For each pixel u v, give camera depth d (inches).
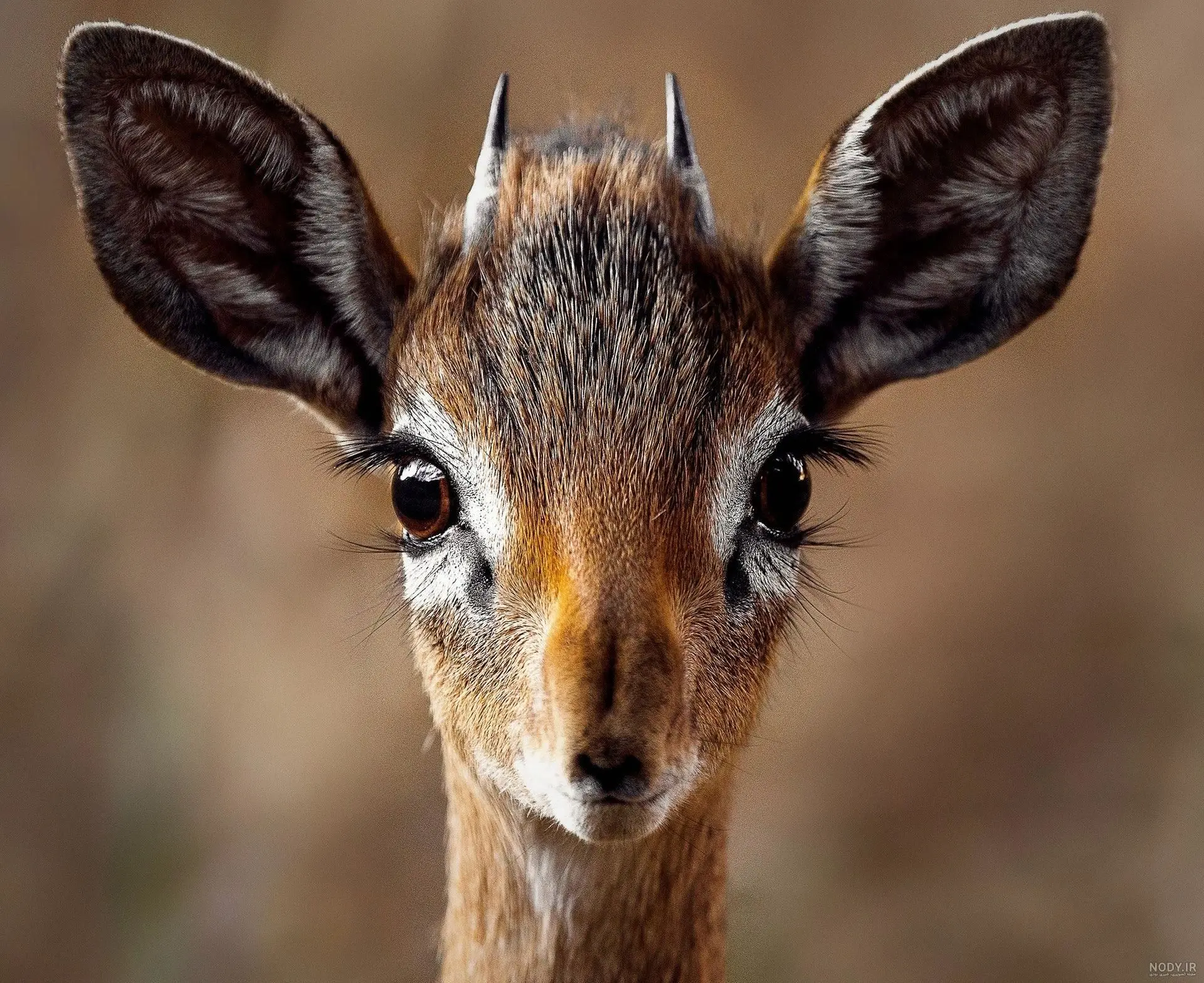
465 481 288.0
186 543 573.0
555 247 294.5
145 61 298.8
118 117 303.1
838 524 624.7
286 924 548.7
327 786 558.6
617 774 257.1
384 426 315.3
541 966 313.6
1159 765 600.7
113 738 560.4
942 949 566.6
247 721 560.7
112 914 547.8
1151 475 636.7
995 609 618.2
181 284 320.5
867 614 617.6
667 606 271.9
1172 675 611.5
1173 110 674.8
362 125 593.3
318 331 321.7
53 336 585.6
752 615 291.7
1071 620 621.0
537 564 277.0
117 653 566.6
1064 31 302.0
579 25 642.2
